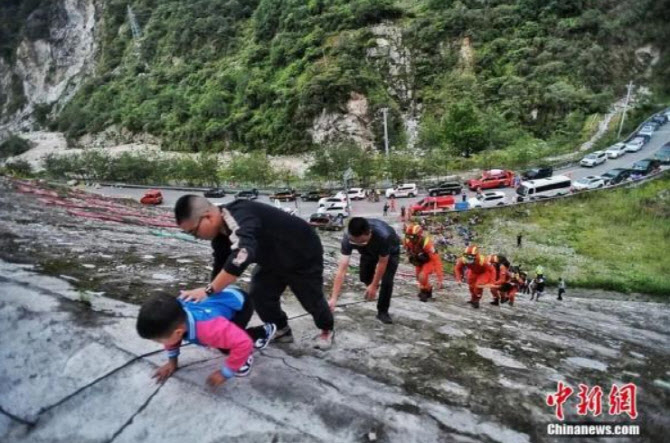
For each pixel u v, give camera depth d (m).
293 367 3.06
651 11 57.06
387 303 4.67
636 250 23.83
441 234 27.02
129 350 3.00
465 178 38.66
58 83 109.75
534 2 58.91
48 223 7.29
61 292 3.83
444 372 3.48
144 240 7.60
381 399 2.86
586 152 42.47
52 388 2.74
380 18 62.16
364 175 40.41
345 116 55.09
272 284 3.17
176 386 2.68
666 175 30.80
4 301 3.50
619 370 4.23
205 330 2.44
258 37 70.69
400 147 52.09
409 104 58.19
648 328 10.99
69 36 109.81
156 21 88.50
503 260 8.55
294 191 38.06
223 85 67.06
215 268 2.85
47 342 3.08
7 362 2.91
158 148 68.81
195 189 44.28
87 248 5.85
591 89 53.38
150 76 81.94
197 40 80.38
